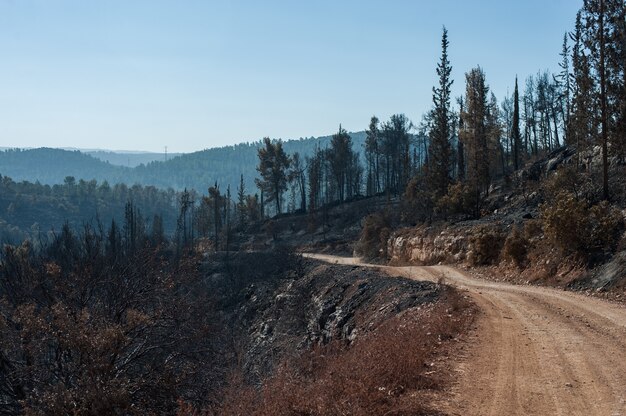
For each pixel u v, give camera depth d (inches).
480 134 2106.3
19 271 800.9
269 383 496.1
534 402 330.0
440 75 2234.3
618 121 1230.3
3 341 631.8
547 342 503.2
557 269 989.2
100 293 844.0
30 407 576.1
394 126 4040.4
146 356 804.0
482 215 1927.9
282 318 1603.1
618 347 476.7
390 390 349.1
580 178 1421.0
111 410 557.3
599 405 321.4
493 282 1113.4
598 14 1246.9
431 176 2234.3
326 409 317.7
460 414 309.1
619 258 847.1
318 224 3604.8
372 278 1301.7
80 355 619.5
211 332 924.0
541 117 3154.5
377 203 3587.6
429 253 1768.0
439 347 489.1
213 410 506.3
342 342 810.8
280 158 4284.0
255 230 3934.5
